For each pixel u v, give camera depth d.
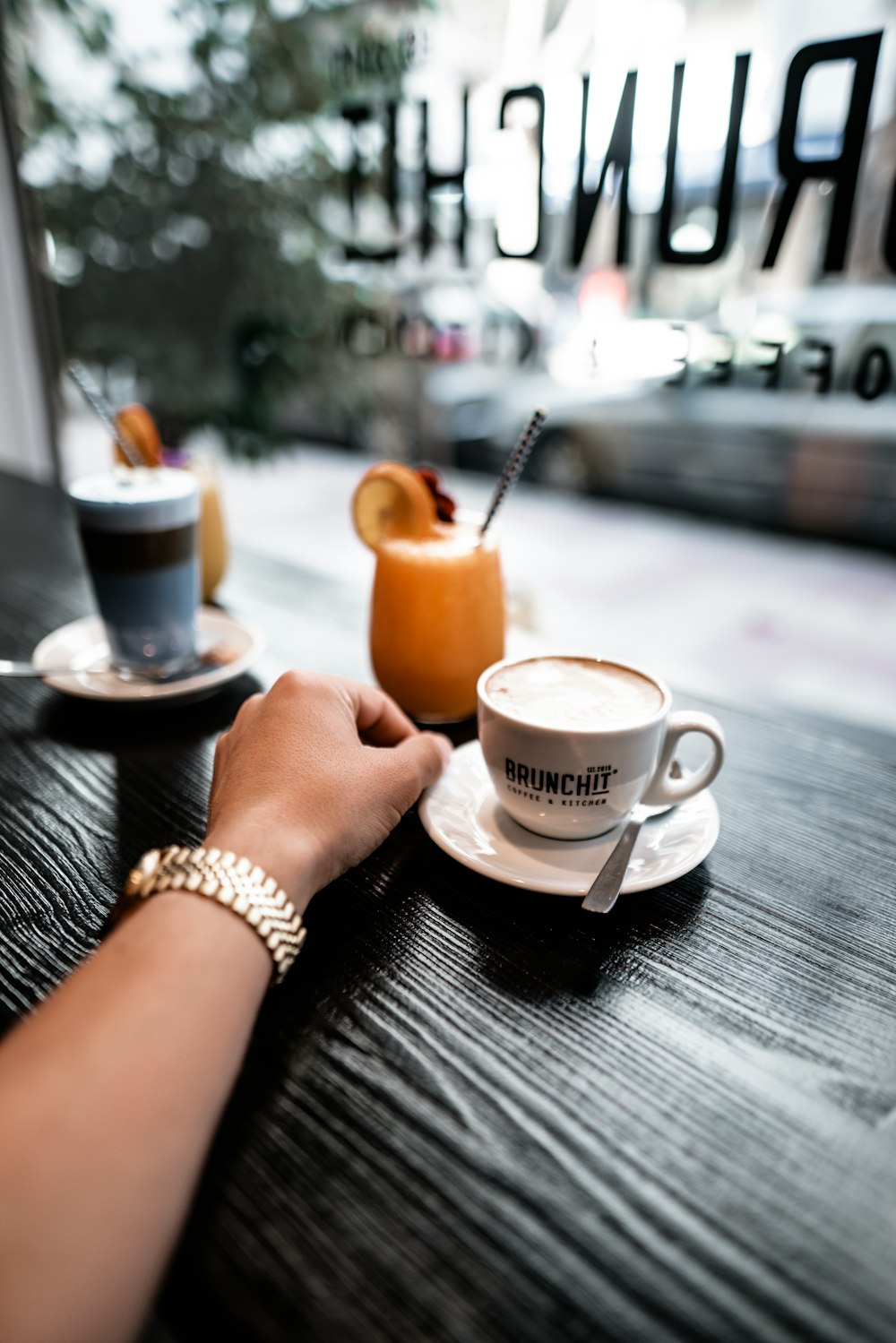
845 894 0.59
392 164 1.72
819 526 2.82
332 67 2.04
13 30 2.12
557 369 1.61
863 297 1.20
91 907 0.58
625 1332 0.34
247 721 0.63
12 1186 0.35
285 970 0.49
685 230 1.33
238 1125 0.43
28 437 2.47
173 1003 0.41
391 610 0.80
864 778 0.74
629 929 0.56
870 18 1.22
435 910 0.58
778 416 2.72
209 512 1.09
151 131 2.37
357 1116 0.43
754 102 1.23
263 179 2.38
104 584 0.84
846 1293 0.35
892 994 0.50
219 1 2.22
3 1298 0.33
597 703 0.62
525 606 2.43
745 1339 0.33
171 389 2.62
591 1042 0.47
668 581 2.84
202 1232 0.38
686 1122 0.42
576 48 1.38
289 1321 0.35
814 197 1.25
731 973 0.52
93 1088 0.38
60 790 0.73
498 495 0.79
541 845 0.62
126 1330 0.35
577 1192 0.39
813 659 2.35
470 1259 0.37
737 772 0.75
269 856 0.50
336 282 2.38
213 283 2.54
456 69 1.58
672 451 3.06
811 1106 0.43
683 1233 0.37
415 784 0.63
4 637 1.03
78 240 2.44
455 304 1.76
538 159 1.44
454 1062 0.46
